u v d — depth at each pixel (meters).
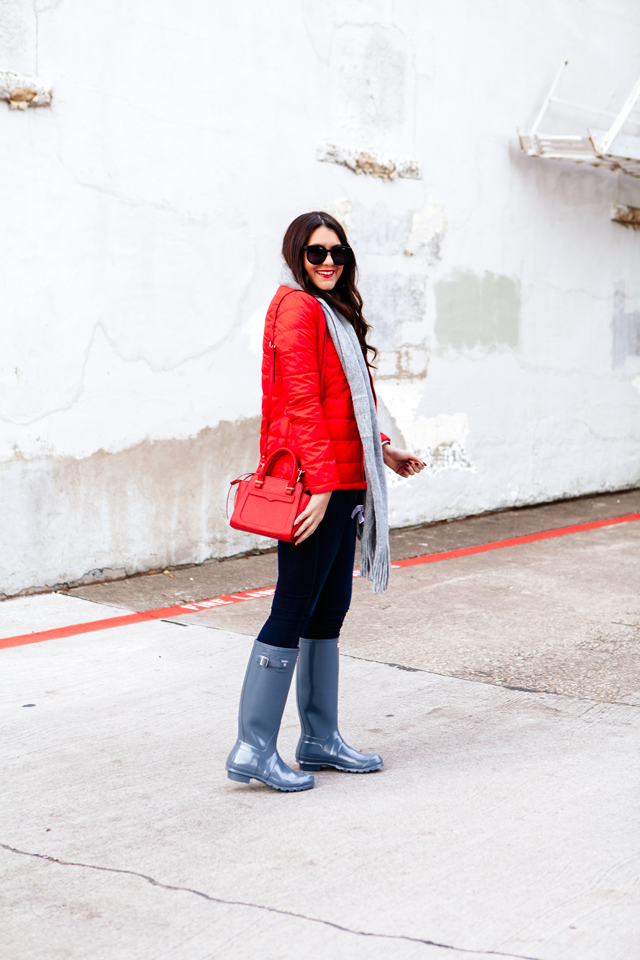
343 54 6.40
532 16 7.72
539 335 8.18
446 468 7.52
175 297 5.62
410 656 4.24
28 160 4.90
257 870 2.37
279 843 2.52
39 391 5.06
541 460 8.38
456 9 7.11
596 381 8.84
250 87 5.88
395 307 6.96
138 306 5.45
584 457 8.84
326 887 2.29
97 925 2.14
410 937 2.08
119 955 2.03
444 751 3.17
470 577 5.80
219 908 2.21
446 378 7.42
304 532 2.68
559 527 7.47
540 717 3.50
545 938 2.08
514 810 2.71
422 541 6.87
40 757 3.08
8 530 5.04
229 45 5.74
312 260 2.73
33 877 2.35
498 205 7.66
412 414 7.18
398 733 3.34
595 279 8.66
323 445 2.66
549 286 8.21
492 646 4.40
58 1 4.93
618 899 2.24
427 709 3.58
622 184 8.80
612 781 2.92
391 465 3.22
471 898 2.24
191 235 5.66
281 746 3.22
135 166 5.35
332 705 3.02
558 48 8.00
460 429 7.59
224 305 5.88
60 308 5.10
